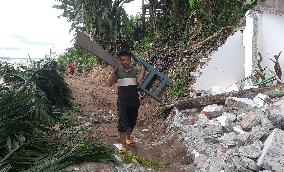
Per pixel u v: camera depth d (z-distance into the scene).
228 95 3.95
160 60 6.16
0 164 2.36
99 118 4.30
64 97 4.57
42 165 2.40
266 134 2.83
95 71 8.91
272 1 4.69
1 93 3.02
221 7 6.54
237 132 3.12
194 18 6.76
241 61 5.18
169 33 7.13
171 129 3.77
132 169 2.70
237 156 2.71
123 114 3.12
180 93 4.86
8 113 2.78
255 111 3.23
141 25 9.26
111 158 2.68
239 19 5.86
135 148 3.31
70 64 10.07
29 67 4.52
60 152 2.61
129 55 3.16
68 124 3.83
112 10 8.72
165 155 3.22
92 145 2.67
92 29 8.70
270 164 2.48
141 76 3.18
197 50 5.77
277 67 4.40
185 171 2.87
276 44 4.71
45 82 4.32
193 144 3.24
